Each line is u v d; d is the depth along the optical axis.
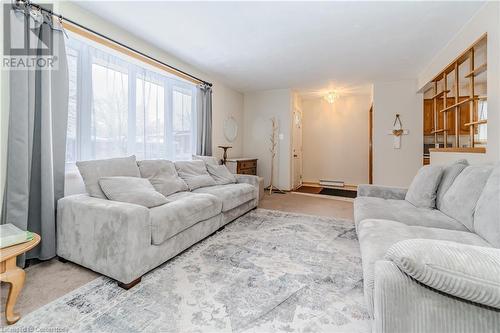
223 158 4.70
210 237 2.46
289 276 1.71
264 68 3.90
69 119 2.26
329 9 2.26
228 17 2.40
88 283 1.62
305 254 2.06
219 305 1.39
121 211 1.57
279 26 2.57
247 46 3.08
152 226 1.72
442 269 0.65
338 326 1.23
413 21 2.48
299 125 6.11
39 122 1.87
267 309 1.36
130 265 1.55
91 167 2.11
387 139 4.61
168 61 3.31
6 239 1.24
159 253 1.78
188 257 2.00
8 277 1.21
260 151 5.55
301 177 6.45
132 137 2.88
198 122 3.95
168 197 2.46
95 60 2.48
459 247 0.71
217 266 1.85
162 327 1.22
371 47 3.10
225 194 2.72
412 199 2.19
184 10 2.28
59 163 2.01
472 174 1.66
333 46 3.08
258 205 3.87
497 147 2.04
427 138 4.68
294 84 4.87
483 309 0.66
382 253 1.16
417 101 4.43
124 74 2.79
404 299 0.72
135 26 2.58
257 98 5.56
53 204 1.91
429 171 2.16
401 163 4.54
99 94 2.52
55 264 1.88
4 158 1.75
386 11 2.30
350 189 5.82
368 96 5.95
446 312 0.68
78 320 1.27
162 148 3.35
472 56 2.53
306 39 2.88
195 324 1.24
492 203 1.30
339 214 3.37
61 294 1.49
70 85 2.26
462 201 1.62
